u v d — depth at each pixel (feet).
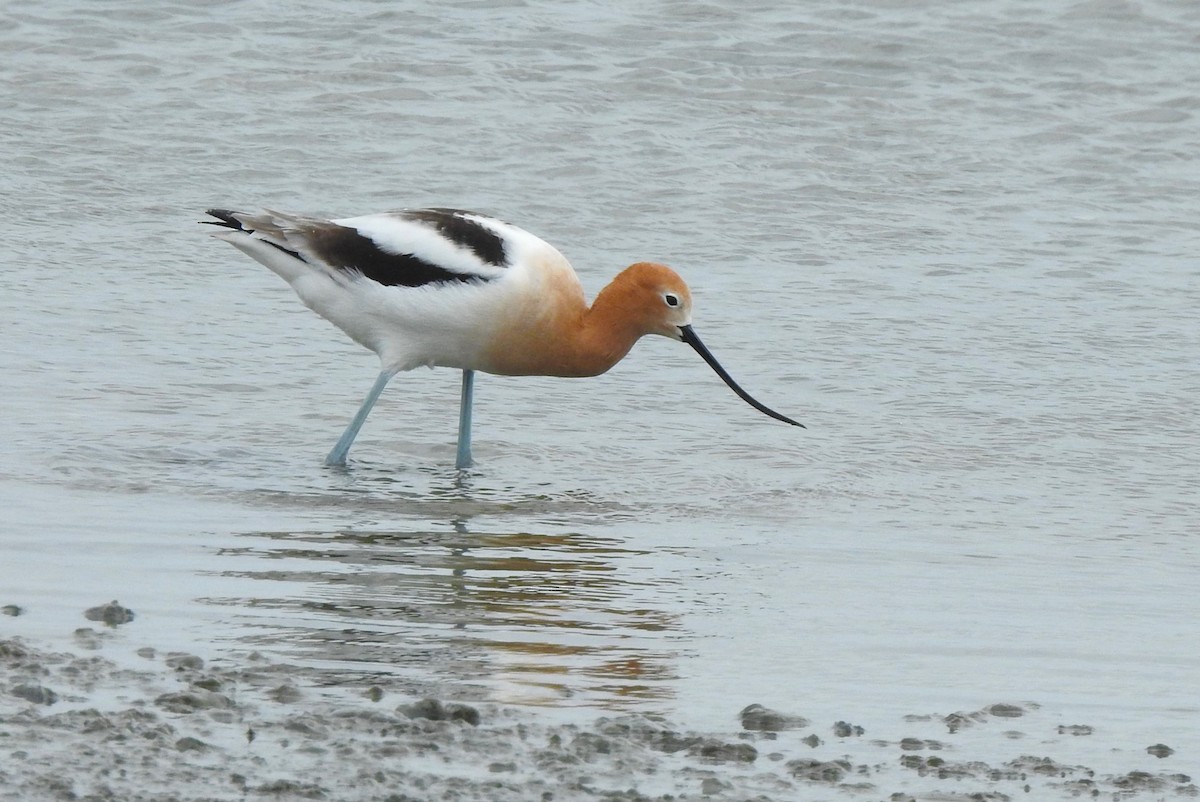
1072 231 64.90
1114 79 79.20
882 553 37.32
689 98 75.56
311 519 38.34
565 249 61.16
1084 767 25.67
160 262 58.75
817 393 49.37
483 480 42.22
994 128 74.59
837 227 64.44
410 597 32.83
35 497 38.73
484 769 24.27
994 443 45.65
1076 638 31.99
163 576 33.47
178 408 46.42
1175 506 41.34
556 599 33.19
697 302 56.54
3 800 22.53
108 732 24.77
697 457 44.39
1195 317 56.34
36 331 51.70
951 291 58.44
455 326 43.27
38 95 72.74
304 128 71.05
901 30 82.38
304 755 24.43
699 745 25.70
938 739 26.66
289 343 52.26
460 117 72.54
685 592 34.04
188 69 75.92
